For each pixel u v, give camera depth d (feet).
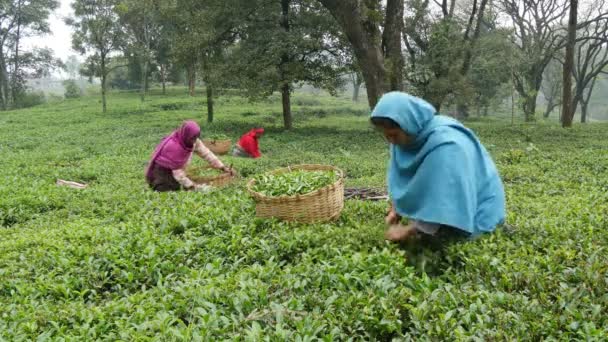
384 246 13.66
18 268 15.44
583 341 8.45
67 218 24.04
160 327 10.12
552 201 20.90
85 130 80.38
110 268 14.88
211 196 23.16
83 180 37.04
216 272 13.60
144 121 93.97
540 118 135.03
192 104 125.39
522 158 39.88
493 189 12.69
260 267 13.00
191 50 69.97
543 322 9.07
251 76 69.15
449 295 10.34
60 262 15.25
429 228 12.00
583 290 10.06
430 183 11.69
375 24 53.42
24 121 99.35
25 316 11.55
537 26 105.50
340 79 76.54
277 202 16.92
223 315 10.65
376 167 39.17
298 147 58.70
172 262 14.92
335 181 17.43
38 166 42.88
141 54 122.31
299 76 70.03
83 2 98.89
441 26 68.44
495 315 9.48
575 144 54.24
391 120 11.56
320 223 16.71
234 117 100.68
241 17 68.08
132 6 90.22
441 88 66.59
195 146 27.35
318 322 9.61
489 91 110.52
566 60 76.18
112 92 173.47
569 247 12.76
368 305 10.20
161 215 19.84
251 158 45.98
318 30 69.67
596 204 19.47
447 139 11.66
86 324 10.78
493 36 85.97
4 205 25.91
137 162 43.60
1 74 180.24
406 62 77.30
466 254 12.37
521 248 12.62
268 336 9.18
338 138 66.59
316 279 11.93
